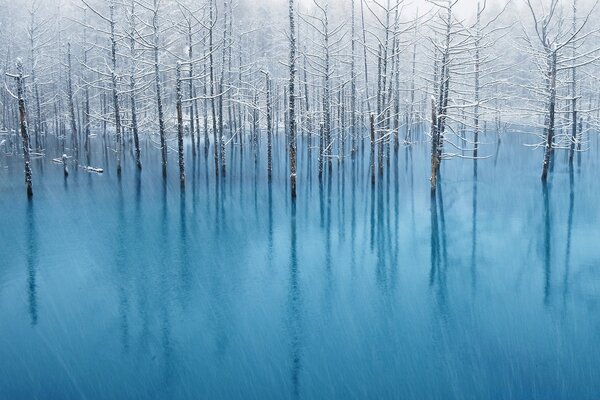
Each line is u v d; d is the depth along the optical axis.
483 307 10.05
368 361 7.93
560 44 22.97
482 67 35.06
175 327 9.16
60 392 7.06
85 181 25.83
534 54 25.30
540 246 14.37
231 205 20.61
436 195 22.20
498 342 8.54
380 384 7.27
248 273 12.33
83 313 9.80
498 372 7.55
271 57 51.16
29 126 45.25
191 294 10.85
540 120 46.78
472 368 7.68
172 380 7.38
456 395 7.01
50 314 9.71
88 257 13.55
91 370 7.66
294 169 21.31
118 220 17.95
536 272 12.18
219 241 15.31
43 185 24.42
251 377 7.47
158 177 27.64
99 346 8.41
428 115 50.50
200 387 7.23
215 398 6.98
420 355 8.09
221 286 11.38
